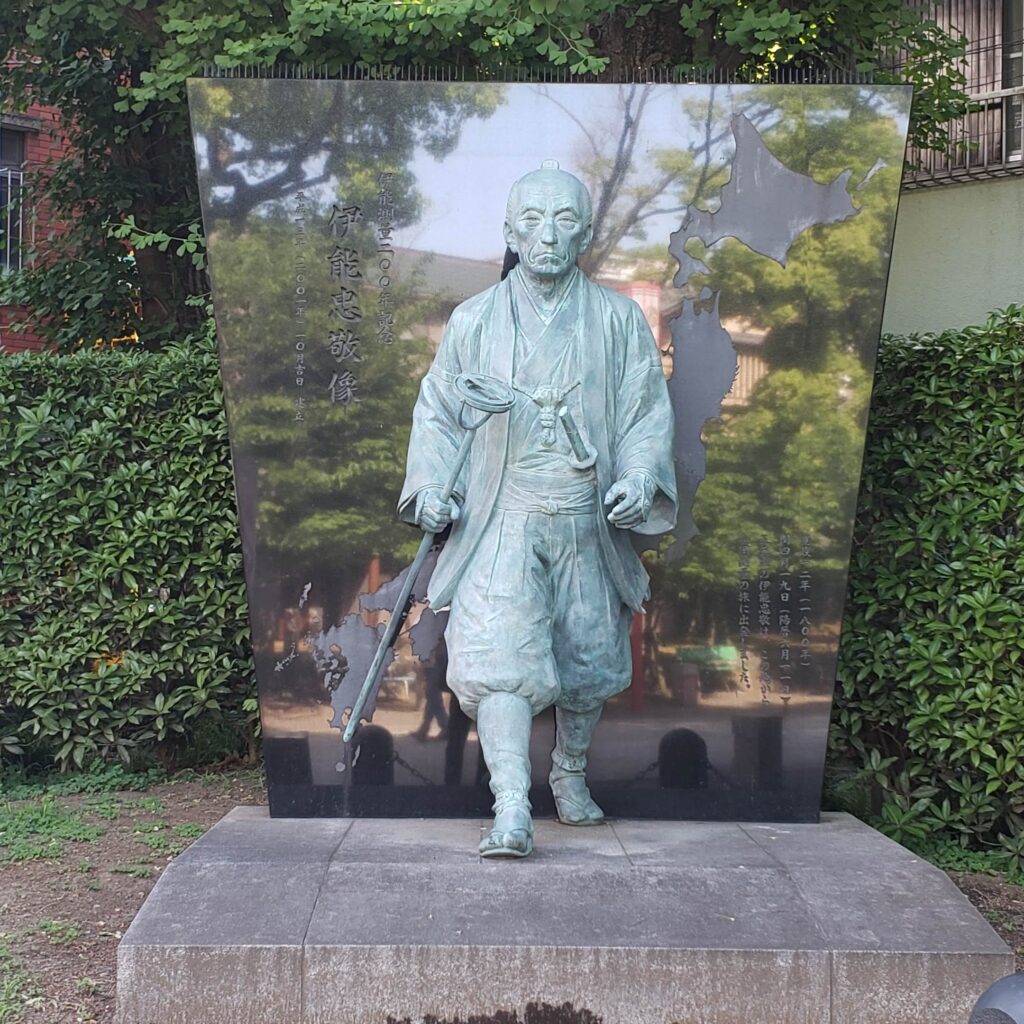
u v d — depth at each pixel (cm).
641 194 571
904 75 823
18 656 676
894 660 615
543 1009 386
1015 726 575
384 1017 385
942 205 880
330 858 447
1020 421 591
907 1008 388
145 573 681
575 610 489
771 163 569
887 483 629
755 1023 387
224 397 569
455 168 570
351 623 567
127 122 965
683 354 571
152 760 707
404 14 684
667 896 415
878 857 461
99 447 683
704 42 761
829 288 569
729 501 569
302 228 568
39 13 828
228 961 387
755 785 560
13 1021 397
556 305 502
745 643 566
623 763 562
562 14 690
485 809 558
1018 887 555
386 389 570
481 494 485
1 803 639
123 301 982
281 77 620
